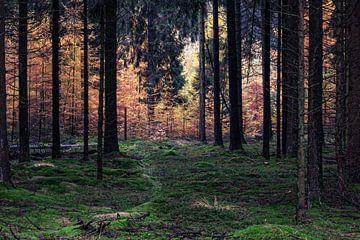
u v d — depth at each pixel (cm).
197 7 2767
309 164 1155
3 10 1292
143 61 5072
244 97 5272
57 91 2245
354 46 1356
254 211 1094
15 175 1588
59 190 1388
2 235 733
